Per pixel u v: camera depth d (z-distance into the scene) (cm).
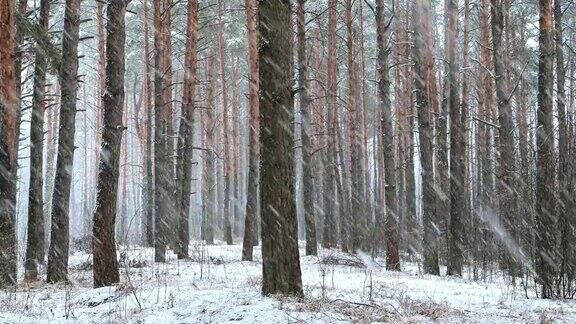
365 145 3397
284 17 848
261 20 849
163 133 2231
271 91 838
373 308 801
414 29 1845
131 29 3719
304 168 2325
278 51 840
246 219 2058
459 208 1836
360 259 2152
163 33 2245
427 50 2153
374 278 1395
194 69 2248
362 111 3425
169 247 2678
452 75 1869
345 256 2202
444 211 2455
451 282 1437
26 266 1499
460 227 1833
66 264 1390
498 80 1582
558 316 820
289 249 833
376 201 3891
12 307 948
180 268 1645
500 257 1967
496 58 1585
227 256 2286
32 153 1573
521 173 1209
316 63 3056
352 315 733
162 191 2162
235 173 4362
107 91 1174
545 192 1059
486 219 2203
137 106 4028
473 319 775
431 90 2344
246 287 1039
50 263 1369
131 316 796
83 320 809
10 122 1227
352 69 2533
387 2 3369
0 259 1276
